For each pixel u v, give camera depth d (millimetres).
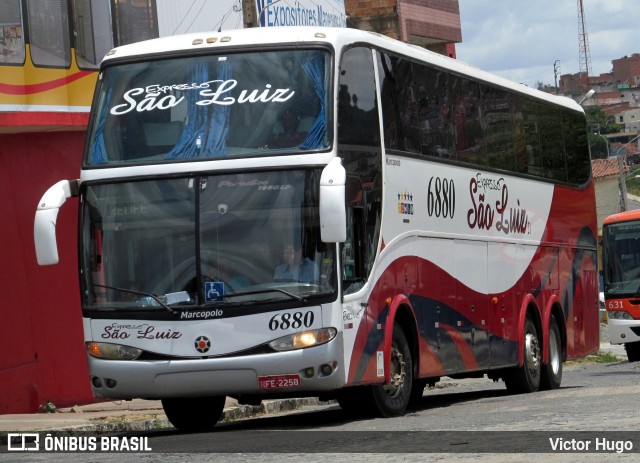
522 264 20266
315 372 12930
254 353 12953
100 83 14062
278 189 13141
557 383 21766
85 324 13461
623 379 24422
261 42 13734
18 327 19531
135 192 13461
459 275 17266
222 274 13078
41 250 13234
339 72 13641
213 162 13297
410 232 15414
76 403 20562
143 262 13320
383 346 14320
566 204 23156
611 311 35688
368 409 14578
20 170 19828
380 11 37500
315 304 12945
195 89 13672
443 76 17219
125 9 21531
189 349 13047
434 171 16453
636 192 108750
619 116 191375
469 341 17531
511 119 20250
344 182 12609
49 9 19719
